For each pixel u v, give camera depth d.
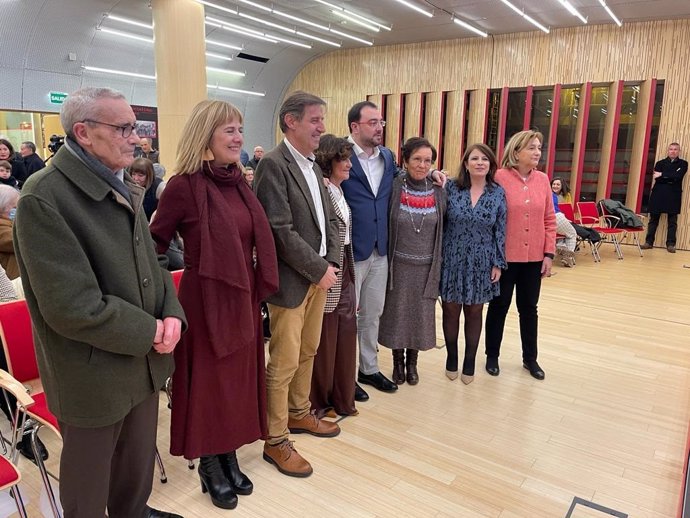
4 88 8.98
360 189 2.86
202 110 1.90
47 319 1.36
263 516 2.07
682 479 2.33
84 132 1.44
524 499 2.21
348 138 2.90
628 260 7.70
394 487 2.27
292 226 2.24
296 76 13.74
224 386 2.04
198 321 1.96
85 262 1.40
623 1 7.82
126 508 1.79
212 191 1.91
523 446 2.63
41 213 1.33
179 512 2.08
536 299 3.43
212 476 2.14
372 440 2.65
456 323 3.33
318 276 2.24
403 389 3.27
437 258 3.10
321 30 10.28
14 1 8.22
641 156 9.04
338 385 2.85
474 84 10.76
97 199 1.45
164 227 1.91
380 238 2.96
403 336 3.17
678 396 3.22
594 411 3.01
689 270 6.97
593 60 9.39
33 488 2.19
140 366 1.59
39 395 2.06
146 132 11.62
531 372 3.50
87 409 1.47
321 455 2.51
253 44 11.70
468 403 3.08
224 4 8.77
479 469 2.42
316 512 2.10
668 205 8.38
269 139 14.34
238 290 1.95
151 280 1.63
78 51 9.74
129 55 10.63
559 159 10.18
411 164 2.96
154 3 7.34
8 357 2.06
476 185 3.11
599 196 9.73
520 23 9.42
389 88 11.96
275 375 2.33
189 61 7.48
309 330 2.50
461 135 11.05
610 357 3.84
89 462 1.54
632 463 2.50
